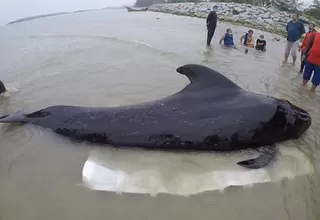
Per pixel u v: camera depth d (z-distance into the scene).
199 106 5.08
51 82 7.86
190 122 4.87
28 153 4.71
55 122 5.22
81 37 14.45
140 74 8.47
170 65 9.42
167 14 31.19
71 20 23.89
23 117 5.44
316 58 7.64
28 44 13.27
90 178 4.20
